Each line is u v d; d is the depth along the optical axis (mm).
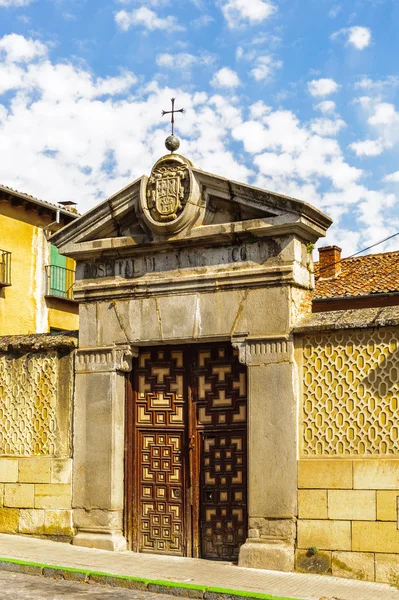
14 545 12078
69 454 12680
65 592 9672
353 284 25047
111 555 11555
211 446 11758
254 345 11281
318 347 10938
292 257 11195
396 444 10305
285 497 10805
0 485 13109
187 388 12031
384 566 10109
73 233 12789
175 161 11953
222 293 11617
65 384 12859
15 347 13227
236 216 11750
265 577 10203
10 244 28281
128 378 12508
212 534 11578
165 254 12188
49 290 29750
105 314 12539
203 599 9492
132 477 12266
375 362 10570
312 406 10867
